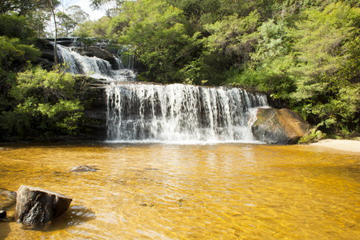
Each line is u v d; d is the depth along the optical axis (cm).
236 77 2509
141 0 2977
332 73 1633
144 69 2767
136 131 1487
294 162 735
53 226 281
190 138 1535
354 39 1634
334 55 1655
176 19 2817
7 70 1445
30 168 597
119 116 1487
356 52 1566
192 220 302
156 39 2409
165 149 1024
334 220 303
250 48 2641
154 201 370
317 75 1630
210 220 302
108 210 331
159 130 1521
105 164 670
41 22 2895
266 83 1988
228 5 3152
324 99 1736
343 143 1256
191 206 351
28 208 294
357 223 293
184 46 2606
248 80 2312
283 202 371
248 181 497
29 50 1647
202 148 1072
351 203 366
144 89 1555
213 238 254
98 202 362
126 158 780
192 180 502
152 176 534
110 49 2850
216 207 347
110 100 1475
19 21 1997
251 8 3206
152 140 1448
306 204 362
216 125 1650
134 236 258
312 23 1819
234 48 2611
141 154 874
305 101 1741
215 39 2567
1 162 670
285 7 2917
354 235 261
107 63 2477
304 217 312
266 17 3108
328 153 943
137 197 388
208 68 2734
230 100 1694
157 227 281
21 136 1280
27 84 1202
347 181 500
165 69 2538
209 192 420
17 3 2689
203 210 336
